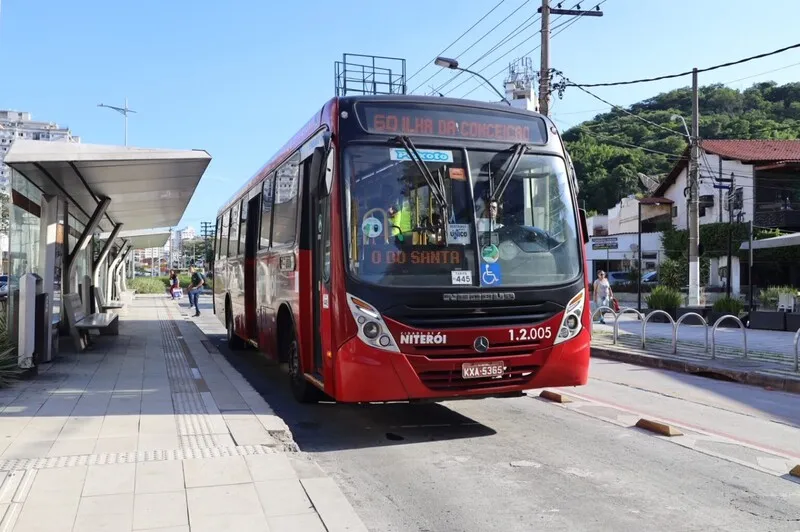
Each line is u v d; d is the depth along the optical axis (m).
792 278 38.31
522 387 6.75
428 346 6.37
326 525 4.40
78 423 6.88
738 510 4.93
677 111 53.16
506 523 4.68
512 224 6.96
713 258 40.94
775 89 55.16
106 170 11.46
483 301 6.57
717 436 7.12
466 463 6.12
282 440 6.42
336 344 6.49
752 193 40.84
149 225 22.86
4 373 9.02
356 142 6.76
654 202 47.38
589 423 7.69
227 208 15.52
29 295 9.55
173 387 9.16
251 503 4.71
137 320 22.72
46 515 4.38
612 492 5.32
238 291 13.44
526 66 45.69
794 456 6.36
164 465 5.44
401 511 4.91
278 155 9.98
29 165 10.40
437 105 7.13
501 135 7.25
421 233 6.64
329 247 6.82
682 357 12.73
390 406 8.66
